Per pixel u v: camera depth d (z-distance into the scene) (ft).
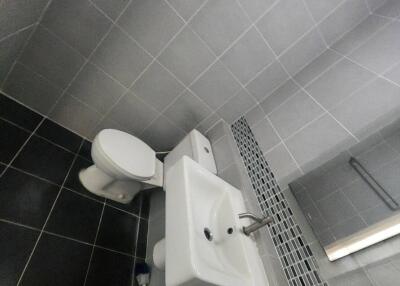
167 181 3.26
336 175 3.40
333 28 4.85
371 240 2.70
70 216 4.35
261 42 4.86
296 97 4.92
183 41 4.63
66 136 5.42
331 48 5.00
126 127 5.83
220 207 3.48
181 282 2.19
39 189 4.27
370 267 2.57
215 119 5.91
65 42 4.29
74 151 5.36
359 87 4.00
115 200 5.26
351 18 4.75
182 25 4.43
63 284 3.62
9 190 3.90
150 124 5.83
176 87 5.26
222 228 3.23
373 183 3.00
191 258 2.24
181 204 2.79
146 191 6.24
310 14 4.63
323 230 3.11
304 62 5.25
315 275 2.92
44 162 4.66
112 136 4.51
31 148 4.64
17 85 4.71
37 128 4.98
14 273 3.30
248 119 5.58
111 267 4.30
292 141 4.33
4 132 4.41
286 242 3.37
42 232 3.86
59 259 3.79
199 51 4.81
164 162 5.61
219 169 4.95
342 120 3.89
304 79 5.06
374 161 3.14
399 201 2.69
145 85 5.12
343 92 4.18
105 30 4.28
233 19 4.49
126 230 5.04
